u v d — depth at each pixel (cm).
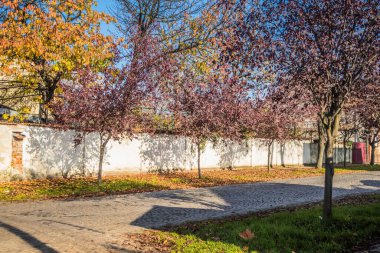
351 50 733
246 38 785
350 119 2666
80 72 1496
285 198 1337
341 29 735
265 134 2608
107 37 1823
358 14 715
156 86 1538
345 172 2712
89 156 1900
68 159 1812
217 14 2028
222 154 2672
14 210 1011
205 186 1728
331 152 842
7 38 1578
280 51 759
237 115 2030
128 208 1081
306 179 2141
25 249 614
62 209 1041
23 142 1636
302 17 749
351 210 952
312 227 778
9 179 1582
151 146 2188
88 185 1563
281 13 768
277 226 774
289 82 760
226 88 1867
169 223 870
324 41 725
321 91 766
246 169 2758
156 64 1575
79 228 792
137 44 1578
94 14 1850
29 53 1638
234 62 809
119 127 1478
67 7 1828
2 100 2247
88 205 1124
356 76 775
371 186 1791
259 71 804
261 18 784
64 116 1486
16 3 1648
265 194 1448
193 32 2261
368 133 3312
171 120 2080
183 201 1245
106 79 1480
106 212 1005
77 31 1748
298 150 3462
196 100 1862
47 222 848
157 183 1742
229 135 2092
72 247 636
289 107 871
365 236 731
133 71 1473
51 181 1644
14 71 1692
